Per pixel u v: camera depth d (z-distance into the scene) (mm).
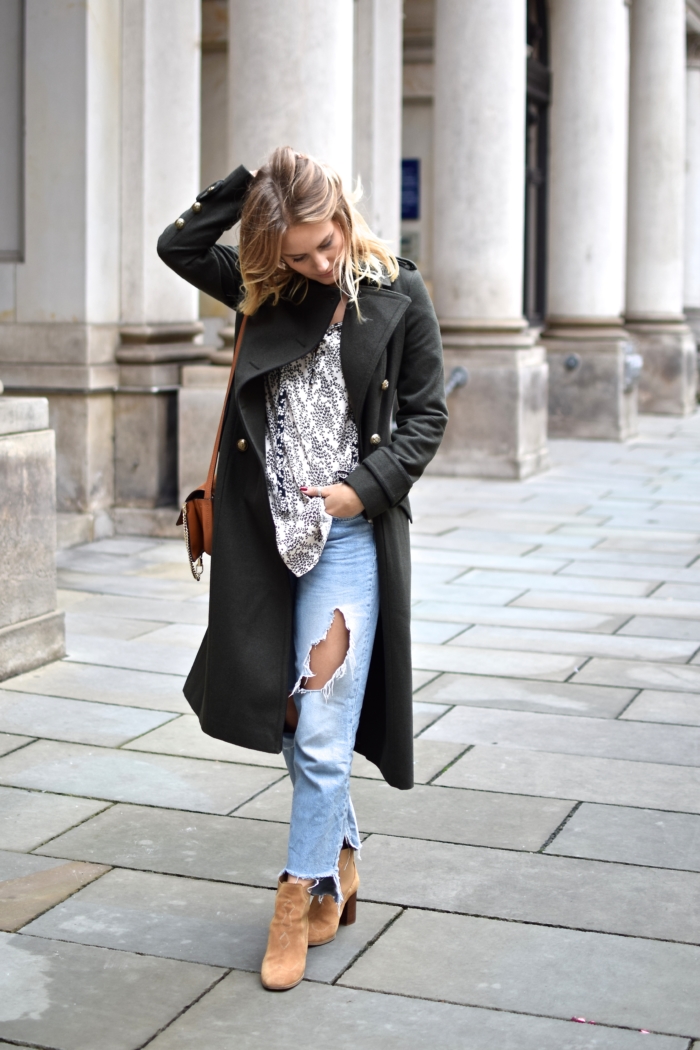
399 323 2594
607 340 13172
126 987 2605
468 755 4008
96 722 4309
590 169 13008
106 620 5719
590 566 7012
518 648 5309
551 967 2691
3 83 7582
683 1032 2443
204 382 7785
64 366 7570
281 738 2633
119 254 7824
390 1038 2418
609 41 12844
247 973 2670
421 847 3305
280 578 2639
